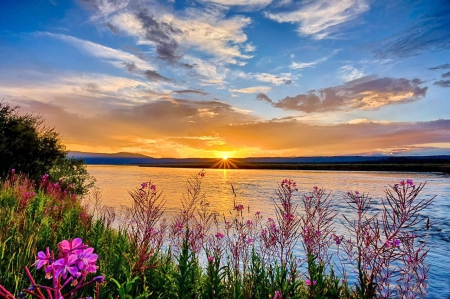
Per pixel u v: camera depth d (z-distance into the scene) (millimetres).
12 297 1384
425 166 133375
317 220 4809
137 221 4645
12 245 5098
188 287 3854
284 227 4523
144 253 4180
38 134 19109
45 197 9602
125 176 85125
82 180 20938
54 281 1271
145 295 3301
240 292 4234
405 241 3865
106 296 3820
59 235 5844
